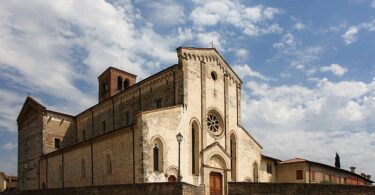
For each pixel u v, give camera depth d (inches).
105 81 3112.7
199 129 2023.9
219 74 2222.0
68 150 2257.6
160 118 1835.6
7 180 4077.3
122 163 1819.6
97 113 2600.9
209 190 1985.7
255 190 1414.9
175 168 1847.9
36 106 2780.5
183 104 1956.2
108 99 2470.5
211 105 2128.4
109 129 2443.4
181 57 2016.5
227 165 2105.1
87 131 2694.4
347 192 1349.7
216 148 2068.2
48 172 2440.9
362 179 3344.0
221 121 2172.7
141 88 2223.2
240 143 2272.4
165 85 2075.5
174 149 1866.4
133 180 1738.4
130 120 2266.2
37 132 2726.4
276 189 1391.5
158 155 1804.9
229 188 1455.5
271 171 2669.8
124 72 3105.3
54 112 2765.7
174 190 1302.9
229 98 2263.8
